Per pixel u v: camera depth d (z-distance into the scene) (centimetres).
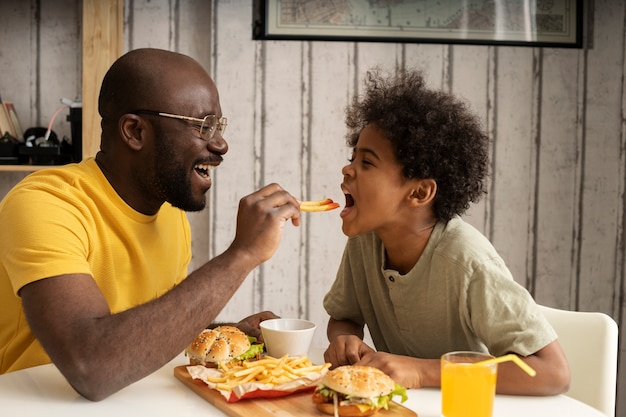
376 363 127
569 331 162
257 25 278
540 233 289
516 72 285
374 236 157
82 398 120
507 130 286
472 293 135
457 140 143
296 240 284
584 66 288
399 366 126
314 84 280
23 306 125
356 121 155
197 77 150
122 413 114
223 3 275
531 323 128
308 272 285
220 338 132
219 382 120
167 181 149
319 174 283
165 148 147
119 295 151
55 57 282
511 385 125
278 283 284
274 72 279
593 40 288
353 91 281
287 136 280
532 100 287
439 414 115
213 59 276
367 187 141
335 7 279
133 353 116
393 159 140
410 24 281
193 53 285
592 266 291
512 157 287
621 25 288
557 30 286
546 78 286
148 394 123
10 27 279
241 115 279
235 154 279
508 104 286
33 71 281
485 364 105
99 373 115
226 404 115
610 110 289
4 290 145
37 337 121
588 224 291
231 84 277
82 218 140
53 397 120
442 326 146
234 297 283
